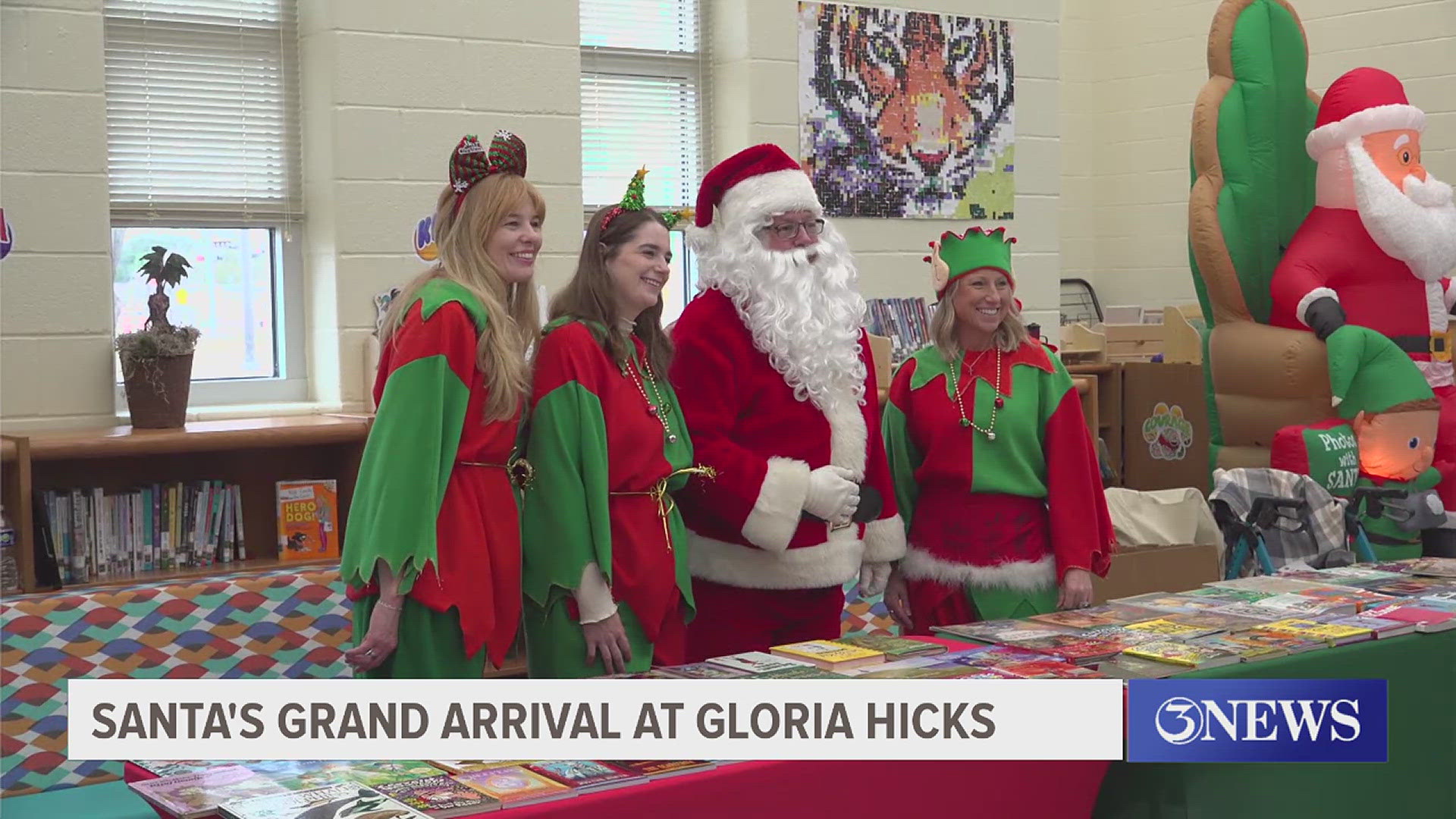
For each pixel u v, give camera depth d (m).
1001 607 3.13
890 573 3.29
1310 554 4.39
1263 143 5.34
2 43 3.66
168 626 3.39
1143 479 6.68
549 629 2.59
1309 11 7.74
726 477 2.79
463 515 2.44
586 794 1.83
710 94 5.14
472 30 4.34
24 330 3.72
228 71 4.17
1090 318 8.61
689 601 2.71
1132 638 2.55
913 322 5.27
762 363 2.91
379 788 1.85
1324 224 5.20
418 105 4.27
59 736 3.26
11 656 3.20
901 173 5.29
